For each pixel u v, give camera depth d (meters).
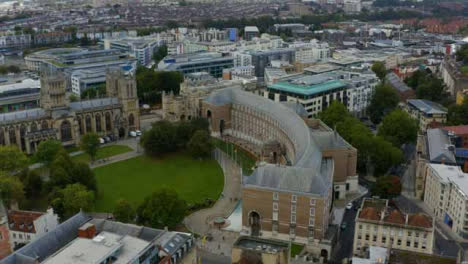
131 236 159.00
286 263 164.38
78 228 166.62
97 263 137.50
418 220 191.50
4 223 176.88
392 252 161.88
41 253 153.50
